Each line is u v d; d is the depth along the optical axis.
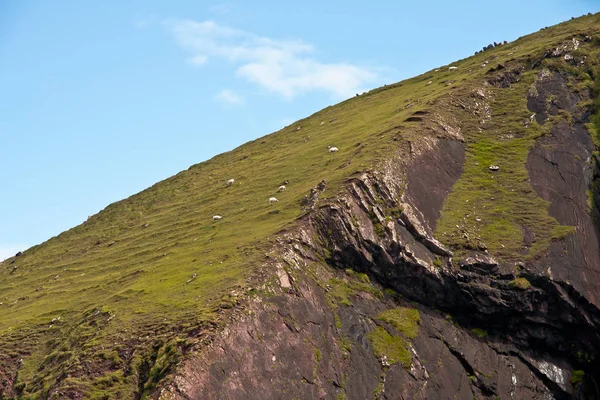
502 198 63.25
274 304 48.09
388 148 65.62
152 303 51.69
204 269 54.88
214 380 41.75
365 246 55.34
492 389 51.25
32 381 49.47
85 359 46.47
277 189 71.38
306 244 54.44
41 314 61.28
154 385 41.78
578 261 57.53
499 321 53.97
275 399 43.12
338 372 47.03
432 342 52.06
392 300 54.38
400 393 47.66
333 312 50.69
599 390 54.72
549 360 54.34
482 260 55.19
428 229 58.56
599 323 55.00
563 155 67.94
